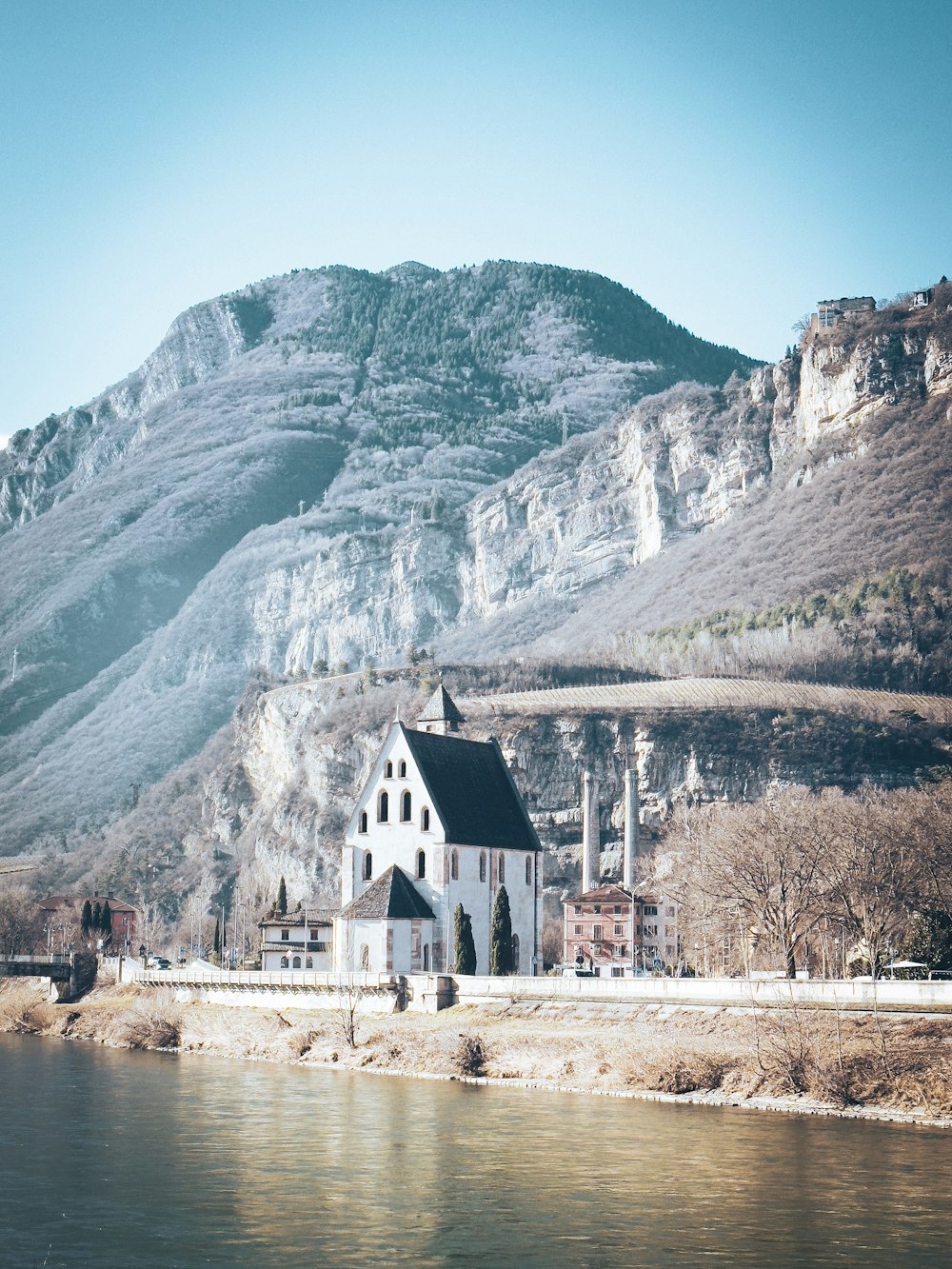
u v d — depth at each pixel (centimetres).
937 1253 9769
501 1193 11112
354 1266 9512
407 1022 18700
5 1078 16888
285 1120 13875
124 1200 10988
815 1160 12088
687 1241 9981
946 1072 14225
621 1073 15725
